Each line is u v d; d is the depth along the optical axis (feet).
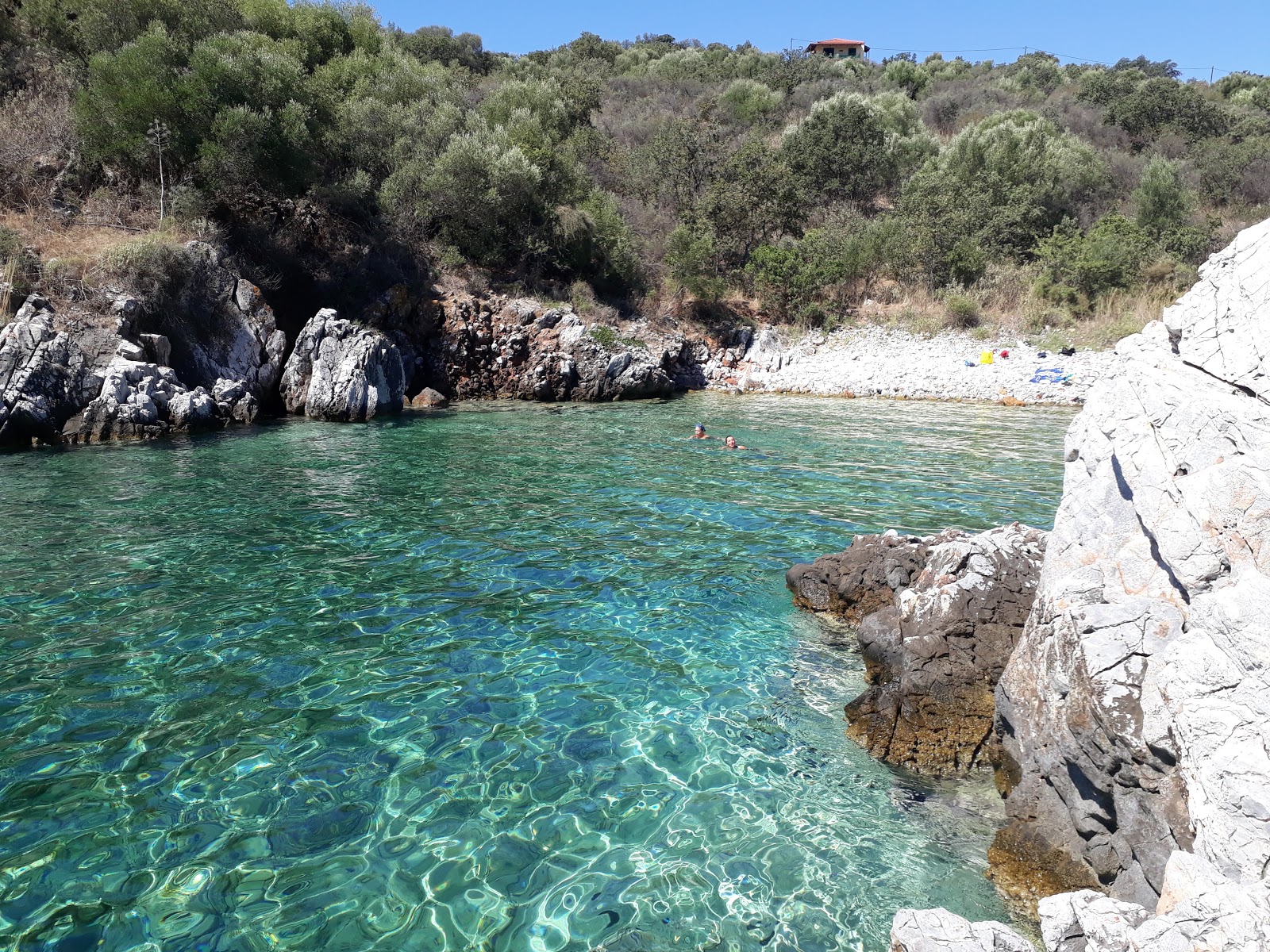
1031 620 20.06
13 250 62.34
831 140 145.18
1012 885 16.72
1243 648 12.96
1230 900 11.77
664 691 24.67
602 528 40.81
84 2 83.82
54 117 78.38
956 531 31.71
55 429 57.57
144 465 51.11
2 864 16.29
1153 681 15.06
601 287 111.86
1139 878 15.02
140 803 18.37
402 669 25.30
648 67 213.46
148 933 14.71
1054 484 51.31
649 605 31.24
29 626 27.14
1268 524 13.60
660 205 133.28
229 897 15.69
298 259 84.69
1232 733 12.73
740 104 177.99
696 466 55.83
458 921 15.34
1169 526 14.80
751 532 40.52
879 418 79.97
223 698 23.08
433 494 46.52
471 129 109.29
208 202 77.15
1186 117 168.45
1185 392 15.43
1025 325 107.96
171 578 31.89
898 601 26.55
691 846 17.71
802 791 19.93
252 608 29.45
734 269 126.72
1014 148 134.82
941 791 20.25
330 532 38.60
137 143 74.69
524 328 93.97
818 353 110.83
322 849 17.13
